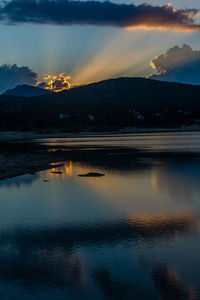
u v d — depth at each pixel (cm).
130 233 1730
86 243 1598
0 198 2577
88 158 5331
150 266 1341
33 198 2567
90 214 2108
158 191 2775
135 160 4997
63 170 4000
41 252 1498
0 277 1269
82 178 3438
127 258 1420
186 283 1208
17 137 14962
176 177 3431
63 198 2561
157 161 4838
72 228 1831
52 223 1930
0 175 3581
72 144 9175
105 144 8906
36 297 1133
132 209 2216
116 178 3416
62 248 1541
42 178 3441
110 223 1911
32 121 19950
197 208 2217
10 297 1135
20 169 3994
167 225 1853
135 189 2869
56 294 1148
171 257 1423
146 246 1545
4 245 1593
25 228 1848
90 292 1156
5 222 1967
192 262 1372
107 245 1566
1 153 5969
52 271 1312
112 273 1290
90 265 1357
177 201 2423
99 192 2764
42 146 8400
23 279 1252
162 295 1135
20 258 1437
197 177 3409
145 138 11881
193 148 7119
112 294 1145
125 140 10806
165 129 19675
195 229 1775
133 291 1158
